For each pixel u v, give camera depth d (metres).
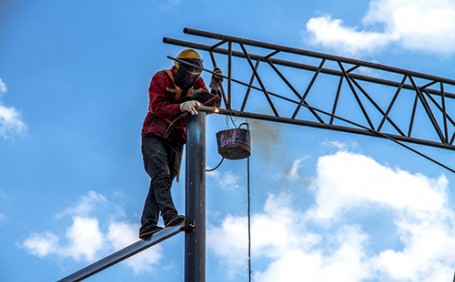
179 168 13.49
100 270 13.43
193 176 12.75
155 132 13.26
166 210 12.84
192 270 12.37
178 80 13.20
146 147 13.26
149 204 13.20
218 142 13.48
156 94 13.14
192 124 12.99
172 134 13.38
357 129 14.99
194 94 13.28
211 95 13.31
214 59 14.18
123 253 13.23
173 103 13.26
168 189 13.04
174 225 12.65
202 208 12.65
